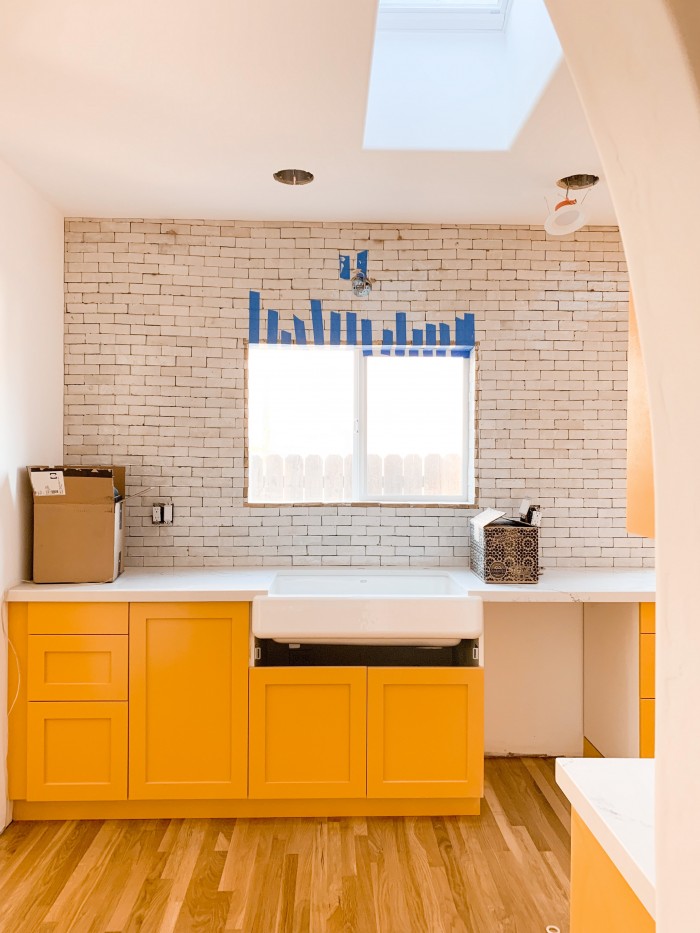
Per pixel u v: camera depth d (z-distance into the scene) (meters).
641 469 0.90
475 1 2.45
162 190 2.93
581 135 2.40
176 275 3.28
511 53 2.43
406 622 2.69
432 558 3.34
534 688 3.35
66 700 2.69
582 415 3.36
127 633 2.70
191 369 3.29
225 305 3.30
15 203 2.75
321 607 2.68
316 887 2.28
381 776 2.71
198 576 3.05
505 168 2.68
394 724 2.71
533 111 2.24
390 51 2.52
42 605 2.69
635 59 0.63
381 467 3.46
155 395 3.29
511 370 3.34
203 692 2.71
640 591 2.74
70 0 1.68
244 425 3.31
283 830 2.65
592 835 1.05
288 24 1.77
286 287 3.31
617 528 3.37
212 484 3.31
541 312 3.34
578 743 3.37
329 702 2.71
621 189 0.72
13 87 2.08
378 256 3.32
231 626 2.71
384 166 2.66
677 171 0.62
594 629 3.24
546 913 2.16
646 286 0.69
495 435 3.34
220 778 2.71
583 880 1.08
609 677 3.05
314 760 2.71
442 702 2.71
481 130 2.53
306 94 2.12
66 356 3.27
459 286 3.33
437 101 2.52
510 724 3.35
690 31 0.56
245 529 3.31
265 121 2.29
